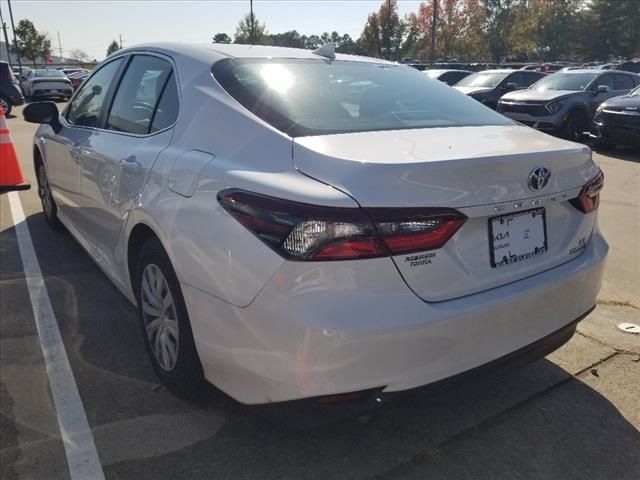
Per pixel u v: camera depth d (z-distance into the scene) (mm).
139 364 3094
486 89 15445
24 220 5770
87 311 3725
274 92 2633
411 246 1987
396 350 1987
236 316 2123
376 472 2318
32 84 26438
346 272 1925
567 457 2426
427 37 45531
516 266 2328
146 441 2479
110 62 4000
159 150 2777
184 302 2457
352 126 2494
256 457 2393
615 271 4613
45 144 4812
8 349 3242
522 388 2918
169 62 3125
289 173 2113
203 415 2652
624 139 10656
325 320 1906
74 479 2258
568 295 2506
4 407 2709
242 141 2379
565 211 2557
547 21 51281
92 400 2768
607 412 2732
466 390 2889
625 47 57938
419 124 2689
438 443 2498
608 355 3242
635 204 6883
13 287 4086
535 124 12656
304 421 2100
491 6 46000
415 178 2002
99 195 3438
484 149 2285
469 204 2107
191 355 2518
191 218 2340
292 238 1949
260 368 2088
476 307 2129
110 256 3424
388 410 2705
